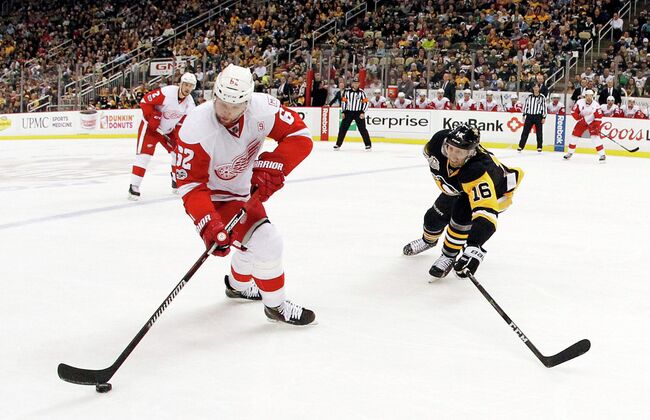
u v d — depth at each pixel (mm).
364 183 8820
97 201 7180
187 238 5340
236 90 2709
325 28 21625
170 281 4141
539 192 8289
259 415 2430
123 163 11398
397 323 3438
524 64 15938
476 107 16016
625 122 14094
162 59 18859
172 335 3234
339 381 2727
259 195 3018
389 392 2629
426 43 18891
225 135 2941
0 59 25406
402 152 13836
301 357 2975
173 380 2725
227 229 2959
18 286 4016
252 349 3062
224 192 3219
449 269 4207
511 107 15586
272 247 3162
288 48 20938
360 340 3191
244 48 21234
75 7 26312
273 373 2801
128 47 23516
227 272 4367
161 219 6141
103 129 18250
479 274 4418
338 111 16938
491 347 3125
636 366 2932
